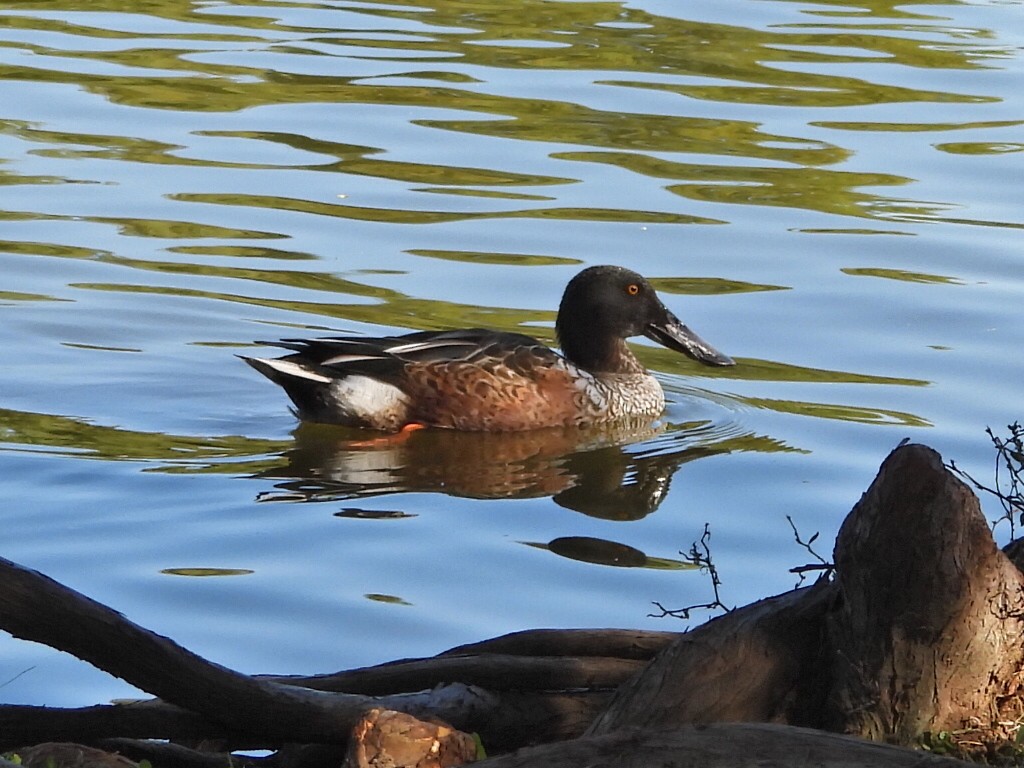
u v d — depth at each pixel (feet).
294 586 34.73
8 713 23.77
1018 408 46.68
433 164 70.49
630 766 19.98
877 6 99.71
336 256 60.44
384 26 93.91
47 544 36.91
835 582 23.62
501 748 24.48
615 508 40.50
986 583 22.79
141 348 52.29
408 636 32.40
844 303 55.88
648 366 55.36
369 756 21.76
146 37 90.53
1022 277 57.93
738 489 41.75
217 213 64.23
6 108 76.79
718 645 23.25
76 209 64.18
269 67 84.64
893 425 45.80
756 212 65.00
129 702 26.37
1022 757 23.03
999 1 100.94
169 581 34.86
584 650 26.11
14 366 50.39
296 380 48.32
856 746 20.06
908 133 75.51
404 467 44.73
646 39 91.15
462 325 54.75
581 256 60.70
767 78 83.82
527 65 85.81
